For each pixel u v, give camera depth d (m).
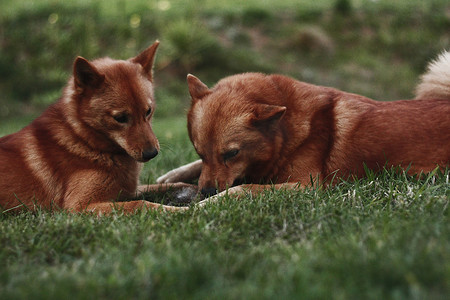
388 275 3.24
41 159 6.07
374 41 27.16
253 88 6.22
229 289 3.22
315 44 25.84
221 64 23.50
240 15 27.05
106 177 6.18
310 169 6.16
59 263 4.06
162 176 7.71
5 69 21.84
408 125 6.11
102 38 23.95
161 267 3.56
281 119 6.11
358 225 4.39
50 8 24.73
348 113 6.24
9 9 24.62
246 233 4.42
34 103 20.61
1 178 5.91
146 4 26.97
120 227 4.68
